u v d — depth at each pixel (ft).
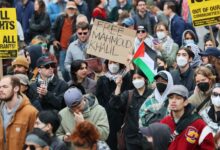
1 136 63.36
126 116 70.18
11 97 63.10
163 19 105.70
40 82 72.69
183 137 59.72
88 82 74.23
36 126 58.29
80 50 87.10
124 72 74.69
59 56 102.89
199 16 75.66
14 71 75.97
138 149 69.72
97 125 65.16
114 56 75.10
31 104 68.80
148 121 66.90
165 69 77.15
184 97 59.72
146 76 70.85
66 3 110.83
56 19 102.73
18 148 63.26
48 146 53.72
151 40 90.79
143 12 106.01
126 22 96.94
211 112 64.23
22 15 108.37
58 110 71.26
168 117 60.64
